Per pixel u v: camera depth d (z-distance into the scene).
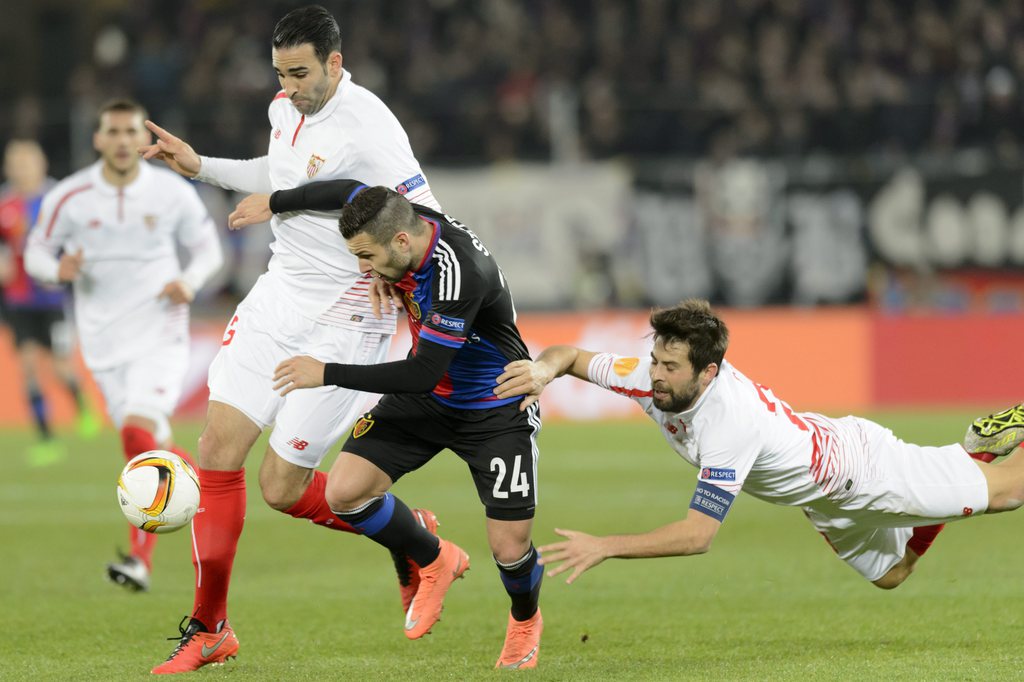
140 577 24.91
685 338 17.19
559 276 59.66
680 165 60.12
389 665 18.95
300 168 20.03
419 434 19.16
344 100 19.73
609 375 18.69
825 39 73.44
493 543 18.88
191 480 19.11
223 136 61.53
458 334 17.47
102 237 27.34
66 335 47.97
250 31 74.25
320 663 19.11
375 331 20.70
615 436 53.72
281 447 19.91
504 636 21.41
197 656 18.58
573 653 19.83
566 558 16.64
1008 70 70.38
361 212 17.16
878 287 59.78
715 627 21.77
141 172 27.59
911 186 59.59
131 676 18.20
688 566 28.08
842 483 18.83
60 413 58.00
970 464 19.41
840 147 65.00
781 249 59.50
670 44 71.81
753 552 29.75
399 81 72.12
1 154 60.69
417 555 20.02
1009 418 19.53
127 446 26.97
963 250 59.75
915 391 59.25
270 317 20.05
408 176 20.05
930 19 72.44
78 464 45.81
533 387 18.19
